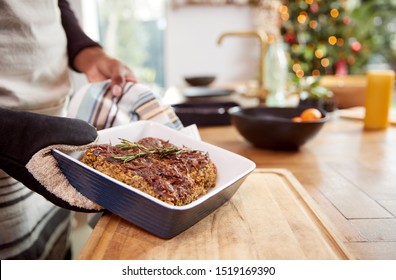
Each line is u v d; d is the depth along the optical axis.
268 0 2.66
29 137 0.53
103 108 0.75
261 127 0.89
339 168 0.81
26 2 0.69
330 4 2.76
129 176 0.52
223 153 0.65
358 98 1.66
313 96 1.26
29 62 0.71
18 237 0.72
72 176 0.55
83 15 1.37
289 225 0.54
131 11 2.95
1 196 0.67
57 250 0.86
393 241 0.51
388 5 2.98
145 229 0.51
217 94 1.62
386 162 0.84
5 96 0.67
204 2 2.93
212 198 0.51
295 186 0.67
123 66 0.85
